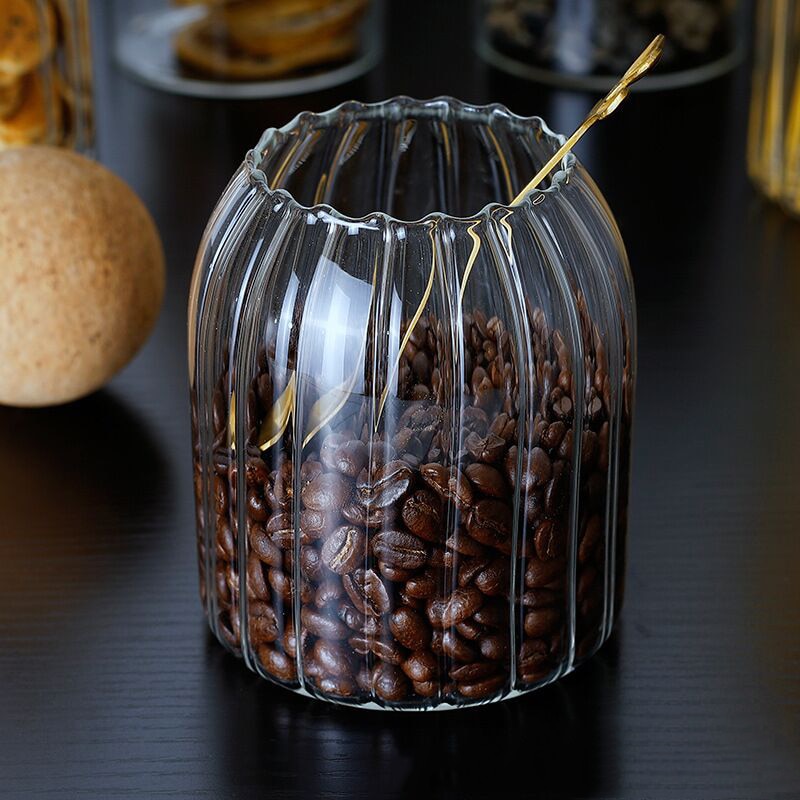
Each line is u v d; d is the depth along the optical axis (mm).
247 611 627
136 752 621
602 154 930
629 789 609
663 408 756
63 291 721
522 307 594
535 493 604
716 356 786
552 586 616
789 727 627
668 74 990
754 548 691
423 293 591
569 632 627
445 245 589
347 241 590
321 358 592
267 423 603
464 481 597
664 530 699
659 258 851
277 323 597
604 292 610
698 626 661
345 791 608
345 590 607
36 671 648
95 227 724
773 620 664
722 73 1010
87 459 734
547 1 972
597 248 611
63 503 714
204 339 617
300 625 617
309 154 662
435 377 596
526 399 597
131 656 653
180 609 670
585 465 614
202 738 625
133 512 710
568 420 604
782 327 805
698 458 731
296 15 961
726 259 852
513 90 988
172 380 774
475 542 602
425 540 600
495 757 618
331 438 595
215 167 914
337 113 659
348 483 597
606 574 634
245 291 604
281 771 614
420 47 1047
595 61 978
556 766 615
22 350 728
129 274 731
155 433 747
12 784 611
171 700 637
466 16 1093
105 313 729
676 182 910
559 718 629
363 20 999
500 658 618
